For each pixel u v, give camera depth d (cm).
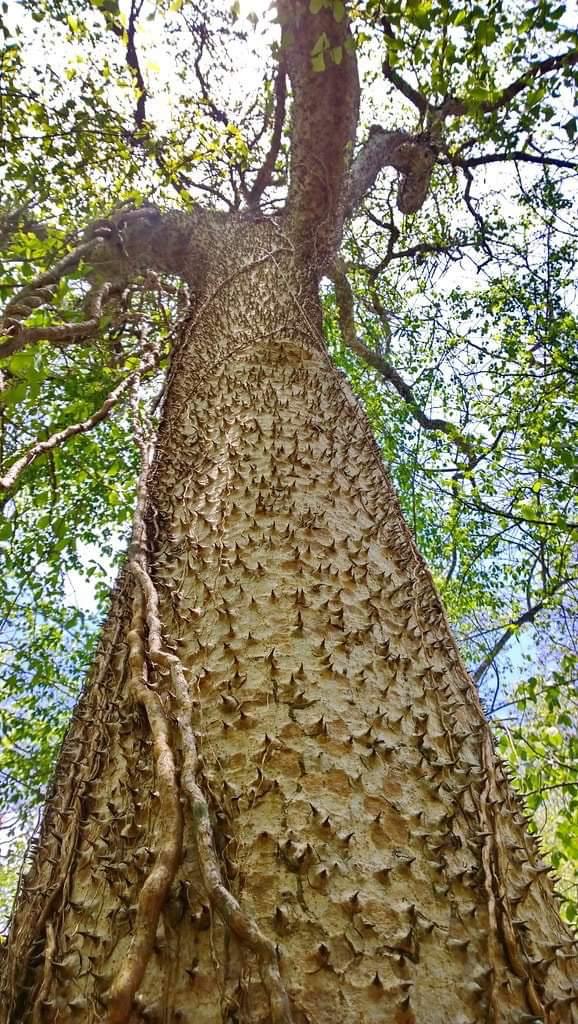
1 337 227
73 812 148
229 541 198
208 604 179
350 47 382
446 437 716
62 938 120
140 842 126
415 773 138
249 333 339
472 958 108
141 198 501
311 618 169
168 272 572
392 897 113
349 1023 95
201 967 102
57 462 535
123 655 184
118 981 96
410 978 102
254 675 153
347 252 841
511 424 662
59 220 489
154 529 231
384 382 819
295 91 478
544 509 618
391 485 277
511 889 124
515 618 595
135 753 148
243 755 135
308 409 273
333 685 152
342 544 201
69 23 523
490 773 151
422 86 437
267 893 111
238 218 586
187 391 318
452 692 174
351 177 595
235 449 245
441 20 364
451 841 126
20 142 520
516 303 771
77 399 553
